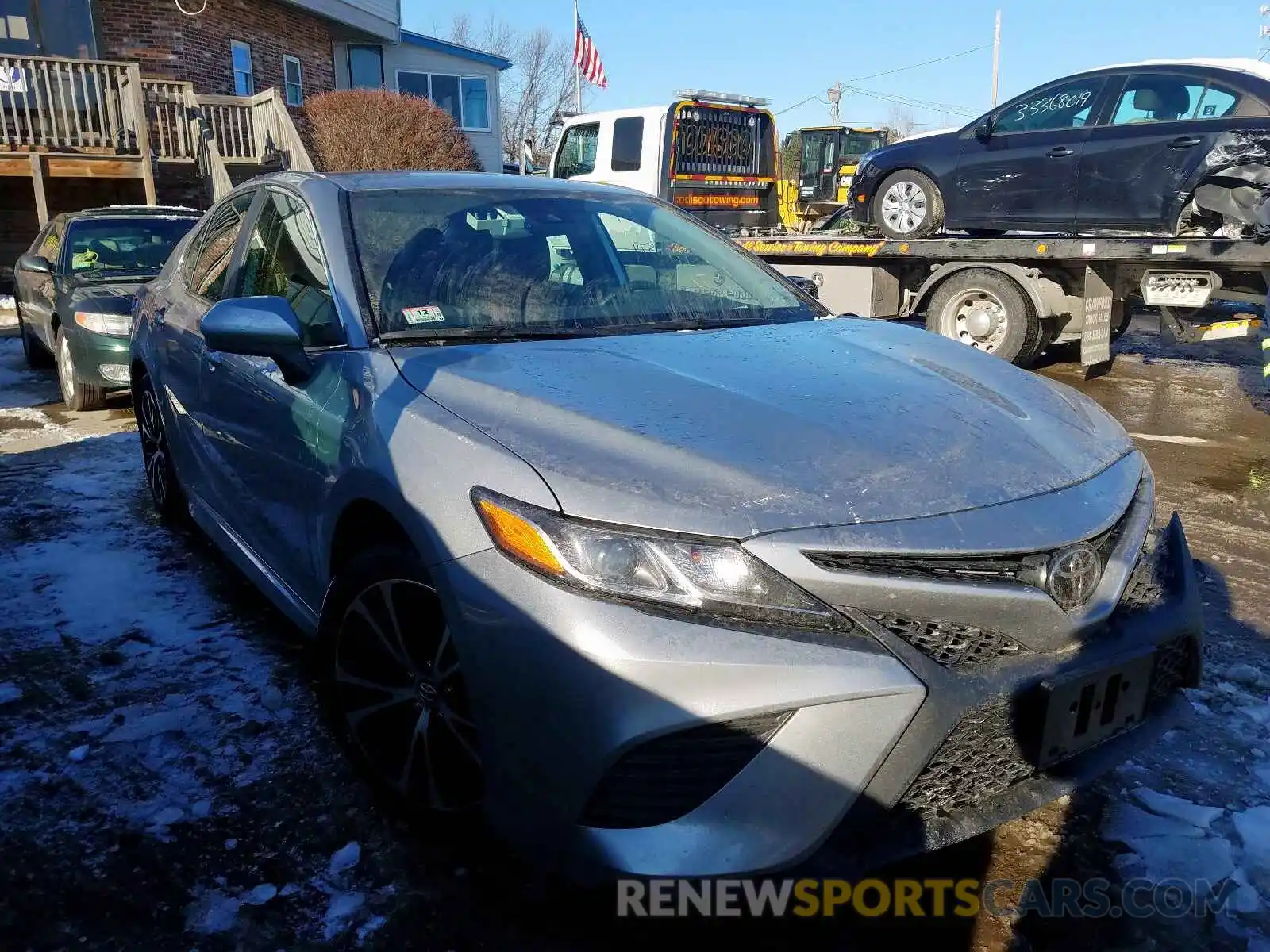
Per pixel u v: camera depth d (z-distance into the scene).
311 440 2.73
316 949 2.16
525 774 2.01
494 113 25.92
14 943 2.16
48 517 4.88
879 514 2.00
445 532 2.14
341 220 3.10
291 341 2.71
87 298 7.25
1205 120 7.33
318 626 2.71
